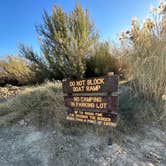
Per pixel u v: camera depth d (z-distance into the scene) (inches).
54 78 239.8
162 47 132.0
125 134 104.3
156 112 125.4
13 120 126.3
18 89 232.2
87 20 228.8
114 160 83.1
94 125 108.7
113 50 231.0
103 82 88.7
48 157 88.2
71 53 215.2
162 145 96.3
